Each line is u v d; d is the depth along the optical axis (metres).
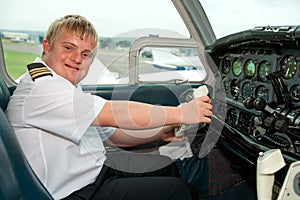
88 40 1.36
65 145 1.23
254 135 1.71
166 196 1.29
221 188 2.07
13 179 0.98
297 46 1.53
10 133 1.08
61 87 1.20
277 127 1.49
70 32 1.32
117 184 1.32
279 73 1.63
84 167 1.31
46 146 1.21
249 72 1.96
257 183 1.03
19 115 1.23
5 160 0.97
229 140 1.81
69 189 1.26
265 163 1.01
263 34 1.64
